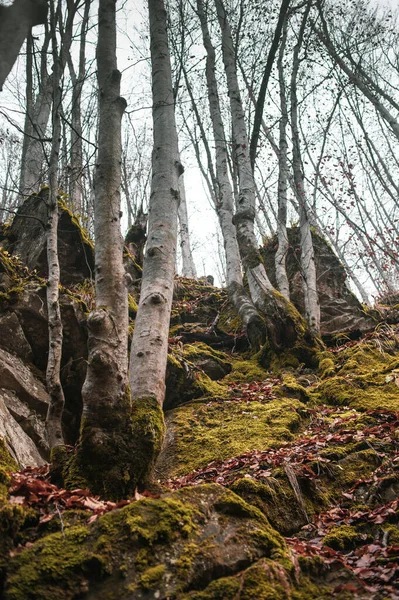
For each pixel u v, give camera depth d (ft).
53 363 13.91
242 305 30.86
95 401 11.03
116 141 14.39
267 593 7.53
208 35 40.47
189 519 8.75
